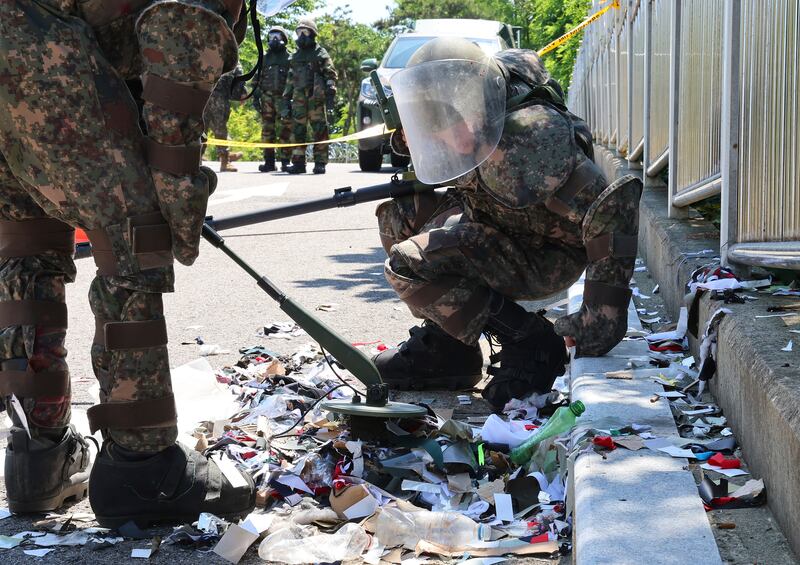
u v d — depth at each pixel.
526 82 3.55
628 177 3.45
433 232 3.72
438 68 3.15
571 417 2.98
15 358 2.85
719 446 2.83
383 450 3.15
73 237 2.94
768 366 2.59
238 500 2.83
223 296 6.12
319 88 16.31
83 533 2.76
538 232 3.69
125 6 2.60
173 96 2.56
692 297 3.69
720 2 4.47
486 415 3.74
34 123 2.53
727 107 3.88
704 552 2.14
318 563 2.55
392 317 5.50
